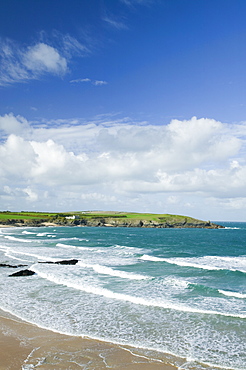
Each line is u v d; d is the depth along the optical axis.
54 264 29.75
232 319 14.34
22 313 15.12
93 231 113.44
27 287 20.66
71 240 64.69
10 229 124.75
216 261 34.31
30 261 32.28
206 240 72.69
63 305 16.55
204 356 10.52
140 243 60.47
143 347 11.25
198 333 12.66
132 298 17.67
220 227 171.50
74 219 170.75
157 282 22.05
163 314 15.09
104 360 10.11
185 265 29.84
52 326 13.37
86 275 24.52
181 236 89.38
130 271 26.77
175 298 17.92
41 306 16.36
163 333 12.65
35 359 10.04
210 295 18.61
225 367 9.74
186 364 9.94
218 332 12.77
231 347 11.27
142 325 13.59
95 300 17.53
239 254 42.94
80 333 12.59
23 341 11.62
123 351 10.88
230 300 17.55
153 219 171.88
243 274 25.58
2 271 26.48
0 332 12.49
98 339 11.98
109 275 24.55
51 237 75.06
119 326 13.46
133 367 9.65
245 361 10.16
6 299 17.66
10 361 9.84
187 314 15.07
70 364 9.73
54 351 10.74
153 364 9.89
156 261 32.66
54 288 20.38
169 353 10.75
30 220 159.00
